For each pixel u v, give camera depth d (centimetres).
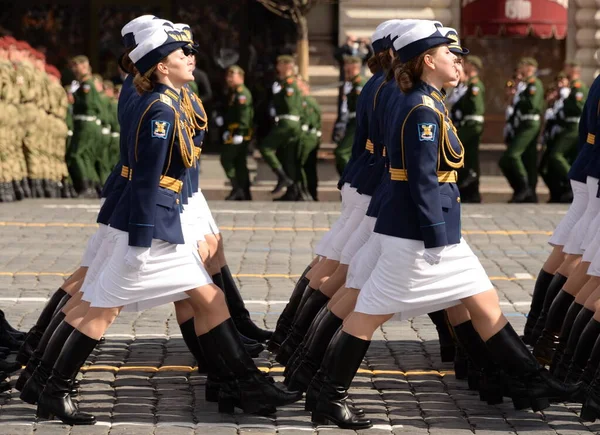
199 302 1100
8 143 2908
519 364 1102
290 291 1769
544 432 1075
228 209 2838
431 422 1106
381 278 1059
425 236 1034
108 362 1323
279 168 3038
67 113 3084
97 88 3064
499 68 3766
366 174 1284
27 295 1708
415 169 1031
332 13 3797
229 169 3048
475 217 2705
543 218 2694
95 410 1130
